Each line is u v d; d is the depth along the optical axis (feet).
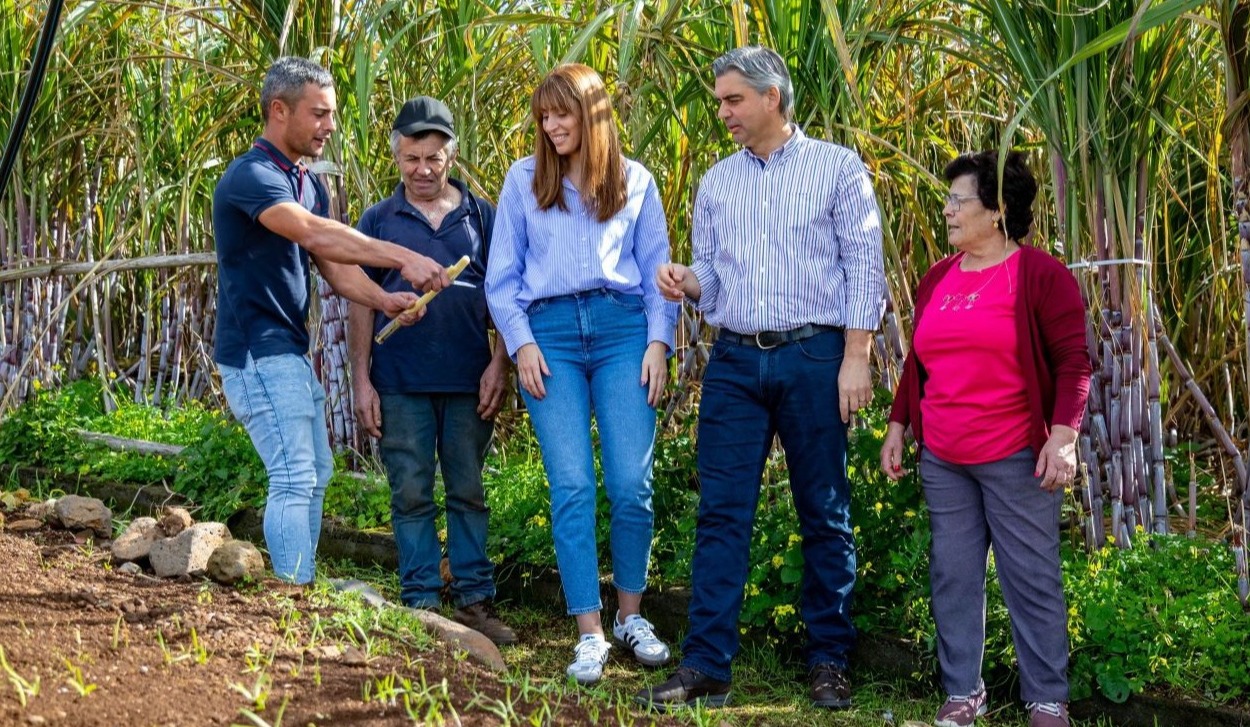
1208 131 15.55
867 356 11.76
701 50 14.47
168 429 20.49
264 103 12.14
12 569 11.51
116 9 20.11
